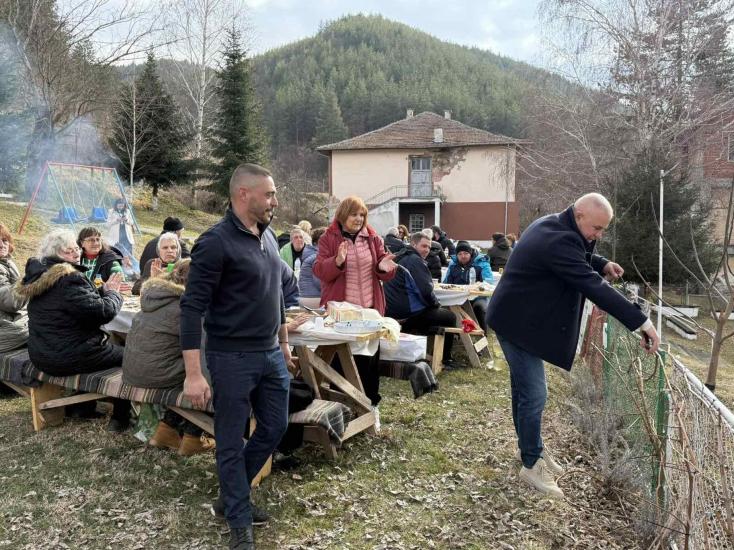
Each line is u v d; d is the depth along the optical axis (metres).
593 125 16.94
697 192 14.51
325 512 3.21
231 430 2.74
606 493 3.58
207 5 30.41
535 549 2.97
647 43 16.31
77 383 3.98
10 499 3.23
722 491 2.39
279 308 2.89
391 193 34.34
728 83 15.94
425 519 3.20
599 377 5.66
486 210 33.34
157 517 3.10
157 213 26.06
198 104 31.55
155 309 3.62
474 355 6.44
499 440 4.30
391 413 4.79
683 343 10.98
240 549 2.70
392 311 5.72
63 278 3.85
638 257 14.41
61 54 18.94
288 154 69.44
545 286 3.34
